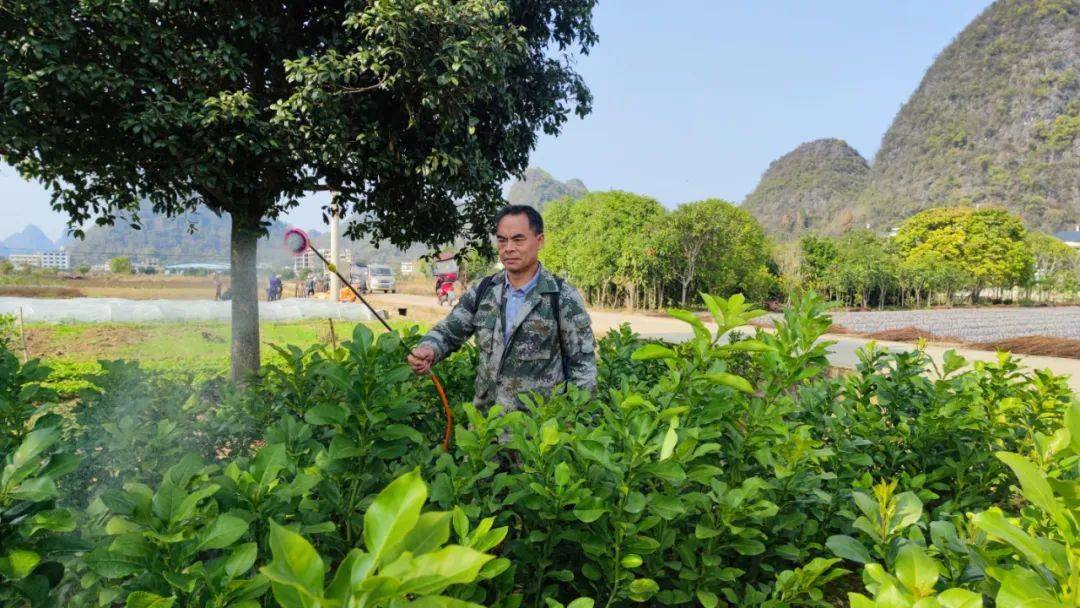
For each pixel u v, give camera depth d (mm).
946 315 39344
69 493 2723
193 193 6992
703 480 2109
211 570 1395
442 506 2029
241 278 6875
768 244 43094
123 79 4902
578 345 3379
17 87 4586
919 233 64250
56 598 1926
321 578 742
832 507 2879
